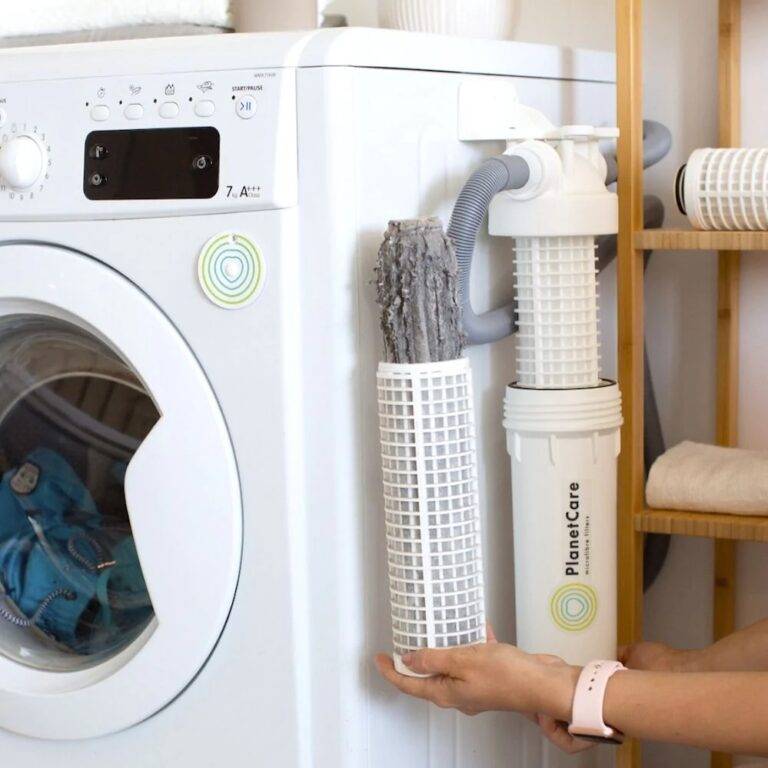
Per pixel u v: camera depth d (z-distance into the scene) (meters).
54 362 1.29
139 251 1.16
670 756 1.74
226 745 1.19
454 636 1.16
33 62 1.21
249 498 1.15
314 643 1.16
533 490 1.30
